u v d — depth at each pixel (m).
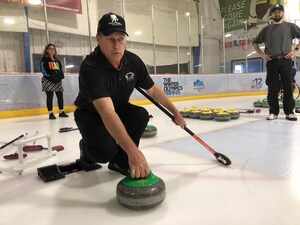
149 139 2.79
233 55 11.68
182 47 11.16
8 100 5.40
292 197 1.36
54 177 1.70
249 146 2.39
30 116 5.61
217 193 1.43
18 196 1.48
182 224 1.13
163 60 10.62
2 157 2.29
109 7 9.15
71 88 6.34
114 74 1.46
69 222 1.18
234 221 1.14
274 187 1.49
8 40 7.35
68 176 1.76
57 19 8.03
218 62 11.98
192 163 1.95
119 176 1.75
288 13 11.39
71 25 8.33
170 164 1.94
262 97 9.04
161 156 2.15
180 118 1.73
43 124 4.33
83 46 8.77
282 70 3.74
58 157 2.25
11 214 1.27
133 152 1.19
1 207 1.35
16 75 5.50
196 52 11.52
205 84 9.12
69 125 4.15
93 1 8.77
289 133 2.92
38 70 7.90
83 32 8.61
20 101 5.57
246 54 10.63
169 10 10.54
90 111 1.64
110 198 1.42
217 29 11.80
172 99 8.29
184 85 8.62
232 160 2.00
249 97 9.16
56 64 5.12
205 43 11.61
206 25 11.60
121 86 1.53
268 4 11.20
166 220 1.17
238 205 1.29
